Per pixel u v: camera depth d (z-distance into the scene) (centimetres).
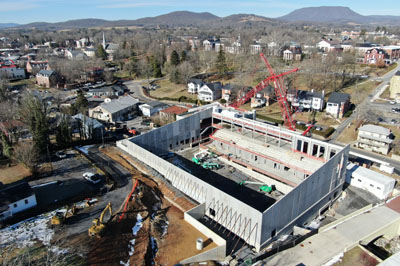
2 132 5697
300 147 5262
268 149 5369
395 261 3034
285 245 3438
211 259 3136
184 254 3120
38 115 5547
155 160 4928
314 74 10988
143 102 9981
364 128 6347
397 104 8394
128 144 5625
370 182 4744
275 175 5003
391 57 14038
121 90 11625
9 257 2938
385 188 4609
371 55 12650
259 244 3322
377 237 3944
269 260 3253
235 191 4662
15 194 3788
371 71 11700
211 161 5650
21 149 4844
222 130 6331
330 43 15975
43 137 5488
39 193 4272
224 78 12569
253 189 4731
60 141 5906
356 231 3806
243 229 3484
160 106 9169
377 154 6050
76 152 5766
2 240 3212
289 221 3731
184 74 12169
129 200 4016
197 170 5384
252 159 5578
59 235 3306
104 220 3572
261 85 8450
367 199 4631
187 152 6231
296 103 8669
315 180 3894
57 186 4466
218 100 10381
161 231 3484
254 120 6181
